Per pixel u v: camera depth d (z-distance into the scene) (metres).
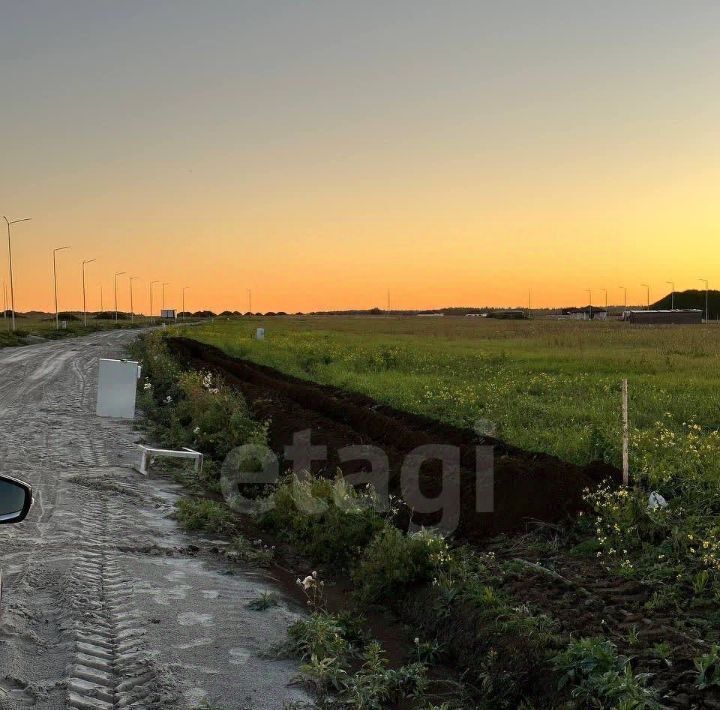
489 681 6.14
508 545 9.00
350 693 5.86
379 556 8.32
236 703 5.54
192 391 21.16
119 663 6.04
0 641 6.26
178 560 9.02
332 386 25.14
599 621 6.54
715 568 7.31
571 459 11.91
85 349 54.09
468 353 35.44
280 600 7.90
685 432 13.66
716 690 5.25
